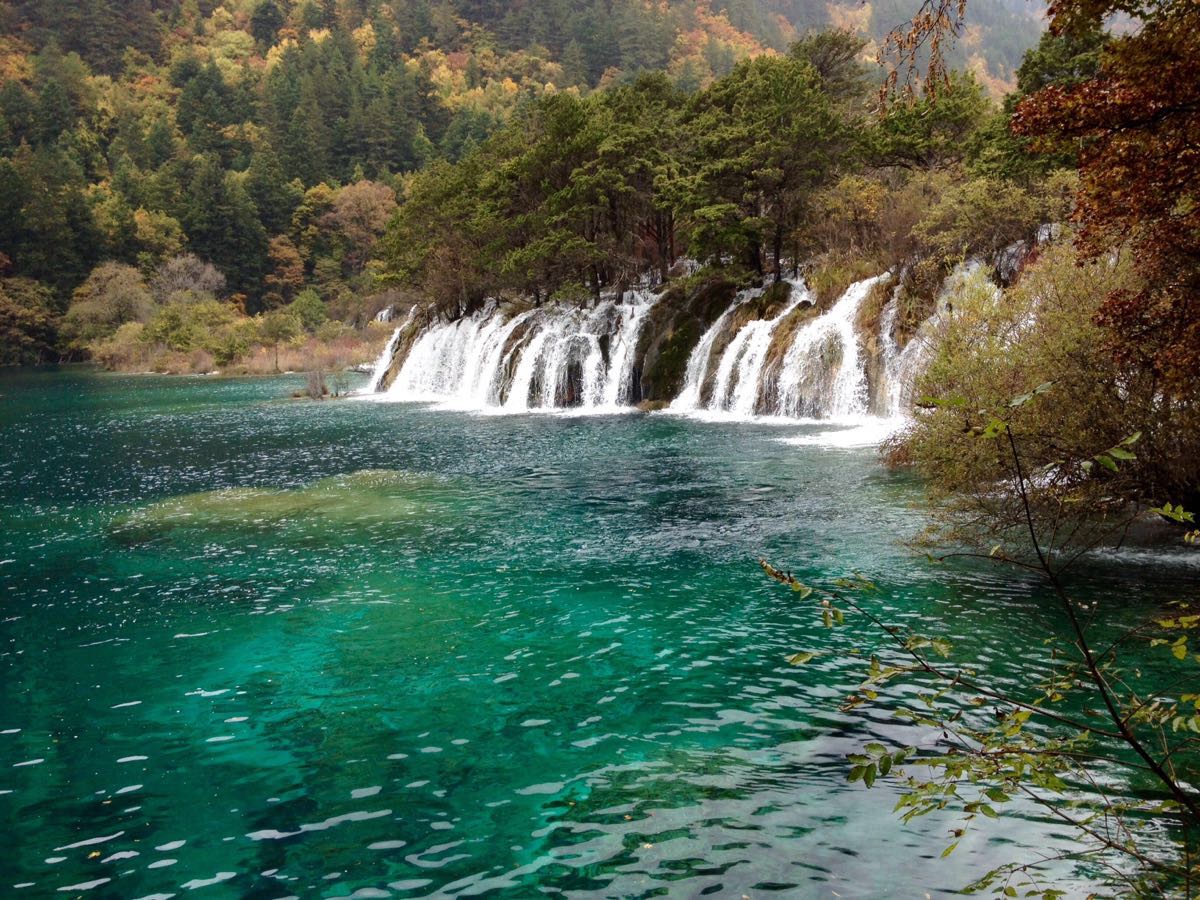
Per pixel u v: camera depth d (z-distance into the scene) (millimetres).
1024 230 32281
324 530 19328
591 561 15711
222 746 9047
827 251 43812
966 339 16266
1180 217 9242
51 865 6902
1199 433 12602
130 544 18719
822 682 9953
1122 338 11398
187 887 6551
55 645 12414
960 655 10383
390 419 43344
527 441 32781
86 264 132125
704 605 12992
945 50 8898
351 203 145000
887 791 7504
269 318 102375
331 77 189000
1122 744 8031
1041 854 6402
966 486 15000
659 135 51031
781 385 36438
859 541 16031
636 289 55281
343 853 6938
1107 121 7992
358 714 9711
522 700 9891
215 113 177625
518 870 6578
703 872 6410
